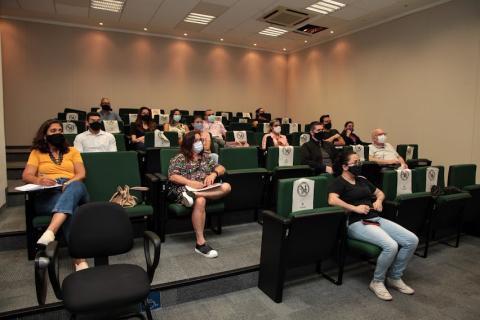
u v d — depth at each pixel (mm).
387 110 7117
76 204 2152
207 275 2232
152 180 2734
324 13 6668
